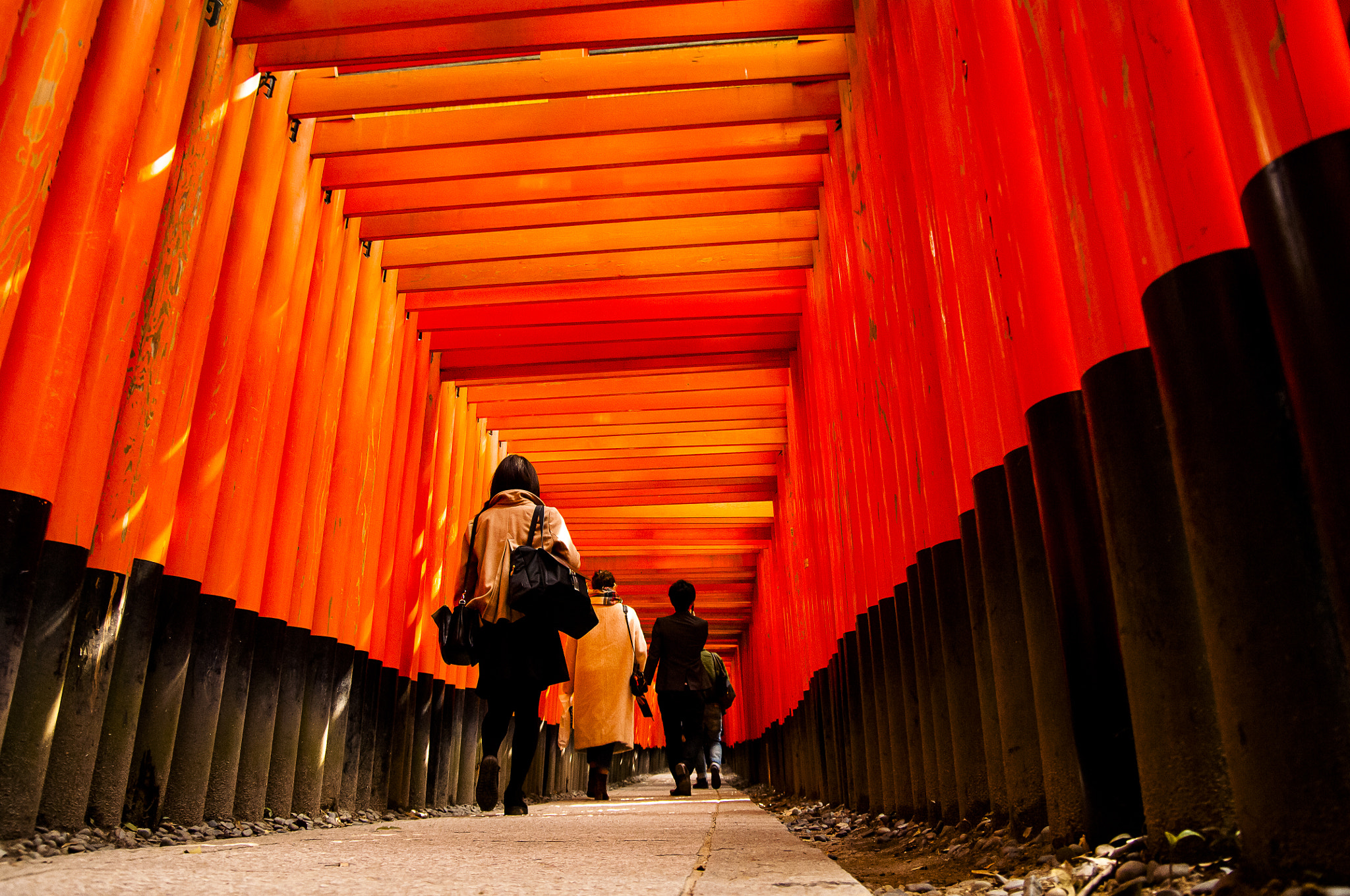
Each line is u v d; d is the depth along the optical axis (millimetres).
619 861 2135
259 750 4258
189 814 3570
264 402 4453
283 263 4723
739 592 16141
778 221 6383
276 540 4672
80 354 2971
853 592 5012
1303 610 1191
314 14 4293
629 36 4410
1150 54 1556
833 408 5707
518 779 4395
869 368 4254
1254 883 1193
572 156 5387
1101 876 1505
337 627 5203
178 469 3631
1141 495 1617
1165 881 1377
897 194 3590
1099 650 1836
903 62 3410
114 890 1629
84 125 3119
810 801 6965
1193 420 1358
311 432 5035
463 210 6008
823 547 6344
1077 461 1966
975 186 2592
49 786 2828
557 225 5980
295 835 3660
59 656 2812
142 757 3383
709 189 5727
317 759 4805
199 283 3881
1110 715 1788
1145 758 1549
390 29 4324
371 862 2176
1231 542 1273
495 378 7914
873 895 1769
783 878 1730
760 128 5375
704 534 12844
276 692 4434
